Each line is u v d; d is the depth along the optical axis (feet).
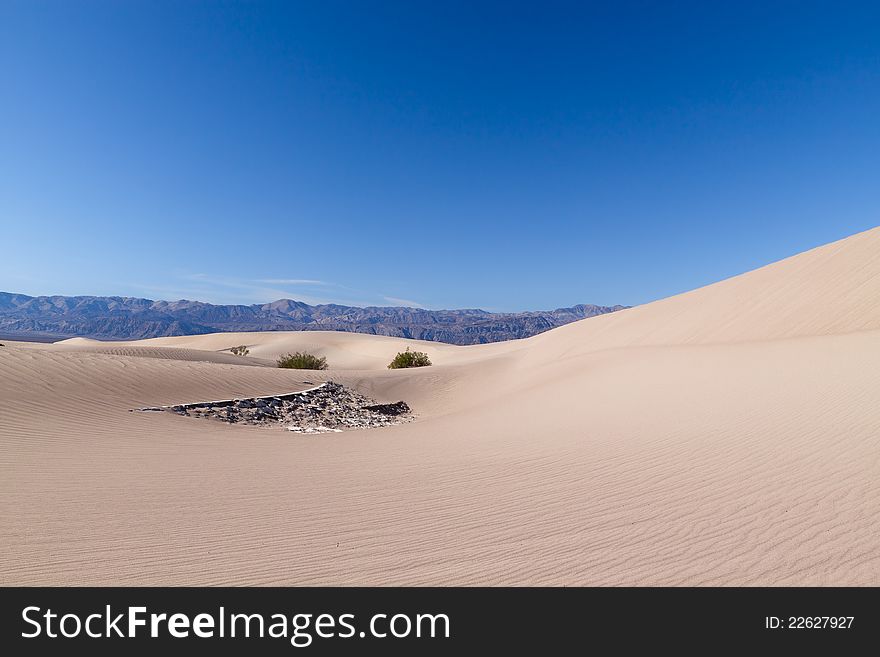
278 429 42.60
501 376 80.12
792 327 64.95
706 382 37.04
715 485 17.08
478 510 16.28
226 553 13.00
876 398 24.94
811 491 15.52
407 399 69.05
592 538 13.50
